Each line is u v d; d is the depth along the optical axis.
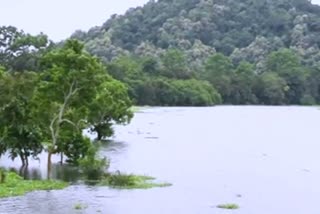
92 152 66.38
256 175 64.50
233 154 82.88
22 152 66.50
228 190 55.56
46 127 63.91
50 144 67.38
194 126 132.12
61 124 65.19
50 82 61.91
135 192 53.31
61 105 63.06
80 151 66.38
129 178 57.19
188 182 59.19
